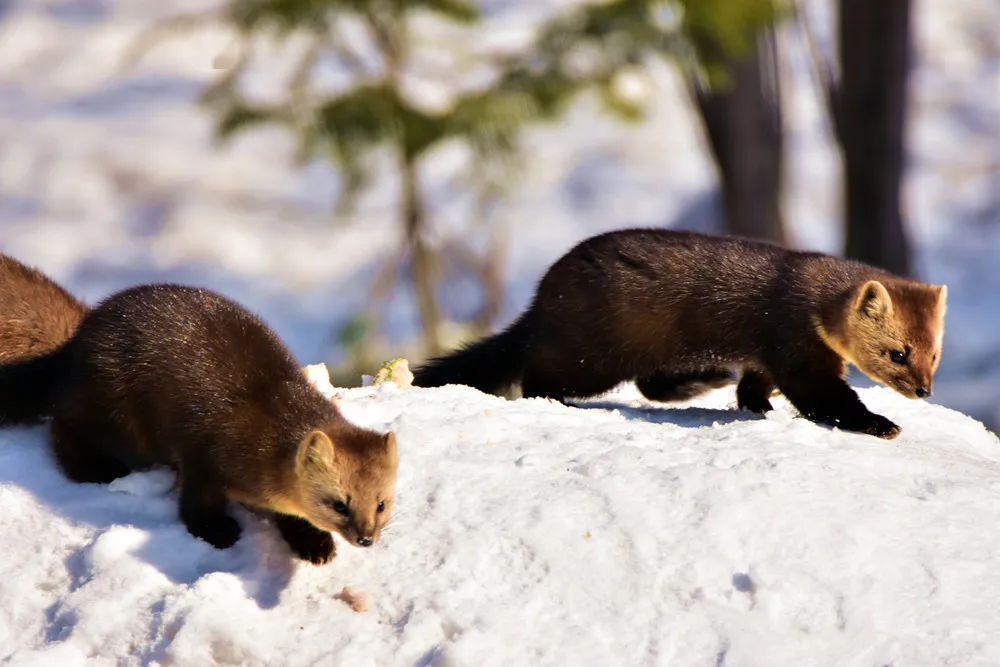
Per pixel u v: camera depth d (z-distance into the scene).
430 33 33.59
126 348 9.38
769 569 8.32
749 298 11.62
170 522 9.15
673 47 24.19
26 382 10.03
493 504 9.01
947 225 34.75
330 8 24.69
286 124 24.77
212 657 8.16
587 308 12.06
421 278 26.22
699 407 12.39
